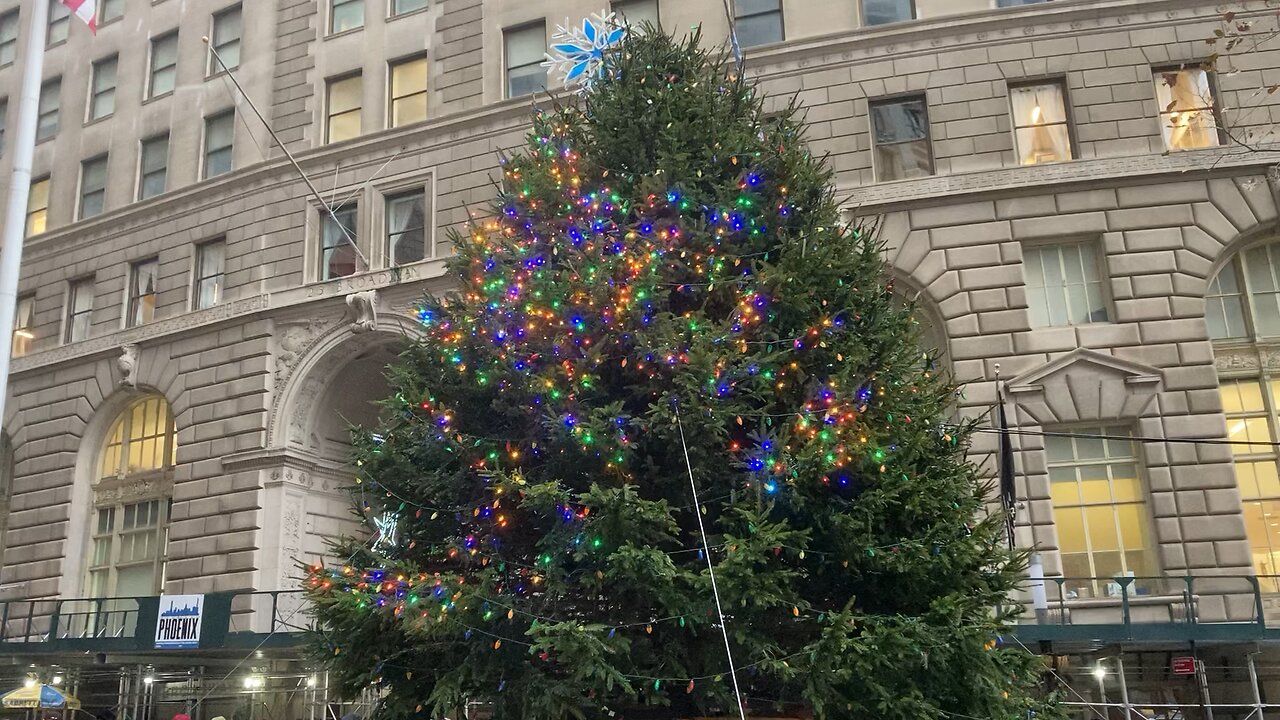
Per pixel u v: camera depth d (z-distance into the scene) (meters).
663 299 11.70
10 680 24.45
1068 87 22.33
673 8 25.08
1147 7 22.34
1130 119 21.84
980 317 21.22
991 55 22.81
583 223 12.55
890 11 23.72
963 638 9.83
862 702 10.09
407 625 10.40
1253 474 20.28
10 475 31.53
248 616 24.22
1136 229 21.22
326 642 11.75
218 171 29.78
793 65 23.55
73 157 32.44
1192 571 19.02
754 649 10.30
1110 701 18.94
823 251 11.99
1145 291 20.78
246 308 27.19
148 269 30.06
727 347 11.16
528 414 11.55
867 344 12.06
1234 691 18.67
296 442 26.11
